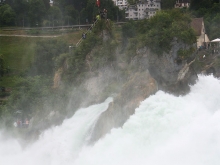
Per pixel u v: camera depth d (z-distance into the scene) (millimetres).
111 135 44688
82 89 54625
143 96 46500
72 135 49500
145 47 49500
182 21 50375
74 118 52344
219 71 57812
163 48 48312
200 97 46781
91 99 53406
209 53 67875
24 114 60688
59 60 60594
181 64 47906
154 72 48812
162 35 48719
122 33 72750
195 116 41844
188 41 48062
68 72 57562
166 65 48250
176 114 42812
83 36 62688
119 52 54312
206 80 50125
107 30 56719
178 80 47969
